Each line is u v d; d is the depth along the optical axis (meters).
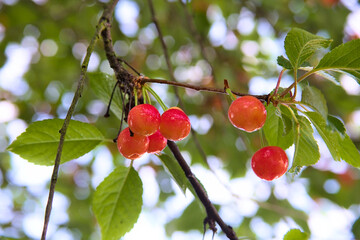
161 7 0.82
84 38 0.87
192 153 0.83
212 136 0.83
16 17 0.84
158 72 0.88
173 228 0.80
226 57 0.84
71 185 0.92
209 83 0.82
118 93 0.45
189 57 0.86
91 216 0.90
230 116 0.39
